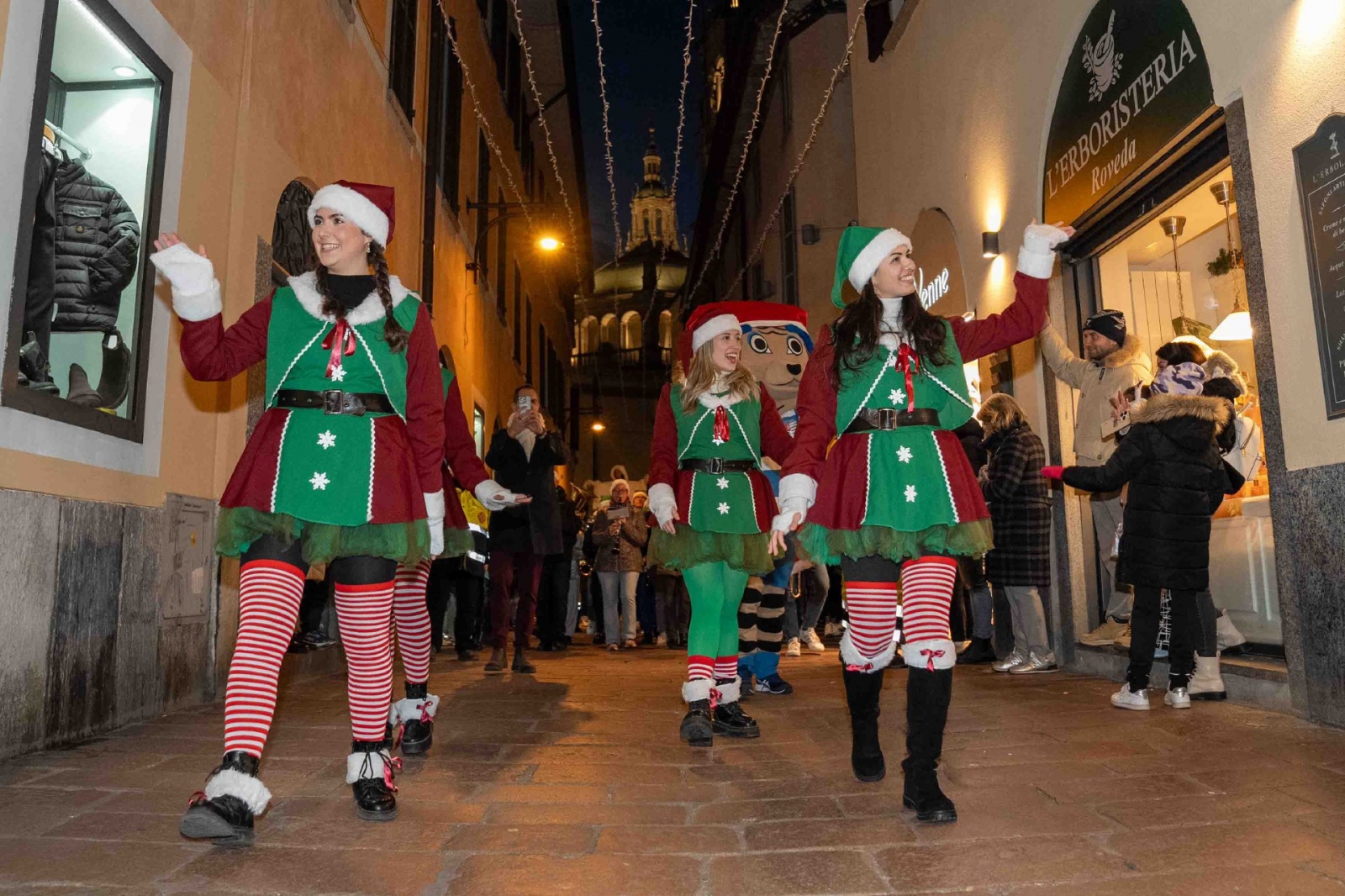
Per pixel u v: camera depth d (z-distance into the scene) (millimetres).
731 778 3367
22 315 3479
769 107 20047
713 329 4324
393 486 2764
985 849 2482
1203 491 4613
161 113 4539
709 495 4148
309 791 3123
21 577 3465
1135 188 5656
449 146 12039
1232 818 2723
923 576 2875
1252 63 4527
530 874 2314
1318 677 4078
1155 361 6777
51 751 3588
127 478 4238
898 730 4184
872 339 2943
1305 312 4160
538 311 23344
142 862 2355
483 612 10492
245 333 2844
